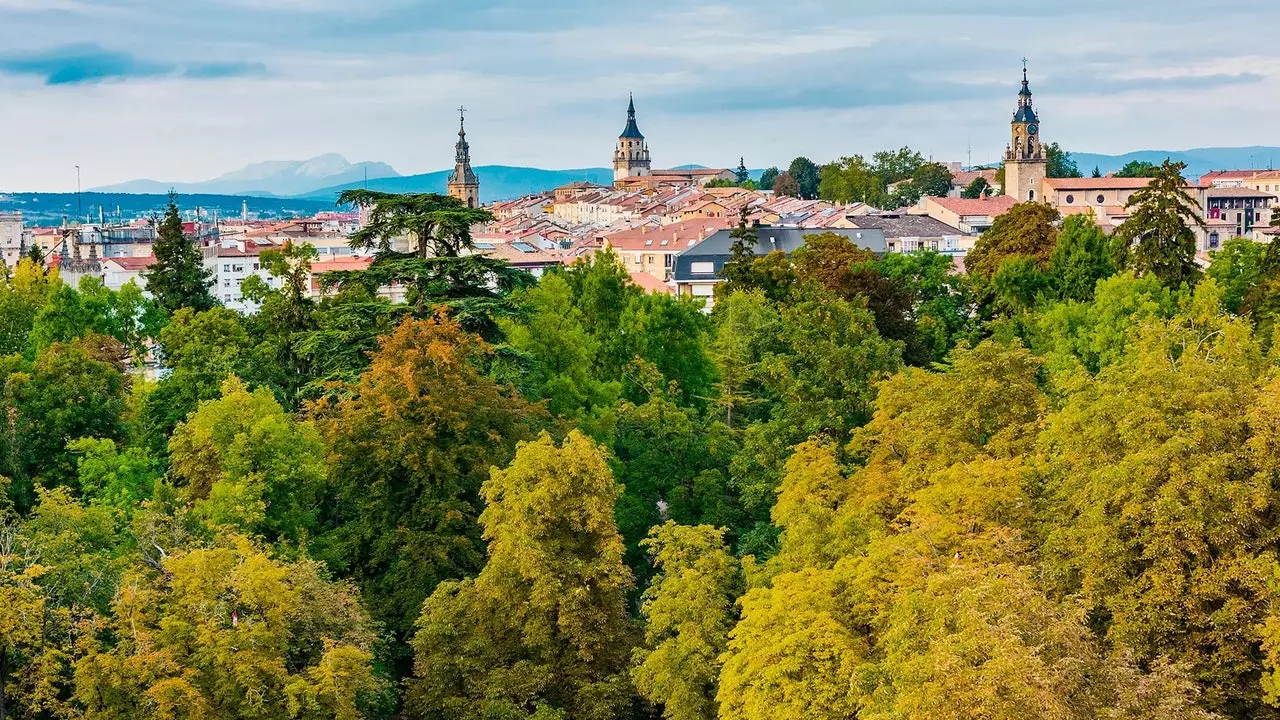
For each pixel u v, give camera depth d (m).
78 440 73.00
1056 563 51.53
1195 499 48.16
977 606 39.94
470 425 71.25
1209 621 47.62
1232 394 52.34
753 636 49.62
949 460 62.06
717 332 107.31
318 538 70.06
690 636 56.56
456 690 60.41
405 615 66.31
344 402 71.56
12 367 83.88
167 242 129.00
